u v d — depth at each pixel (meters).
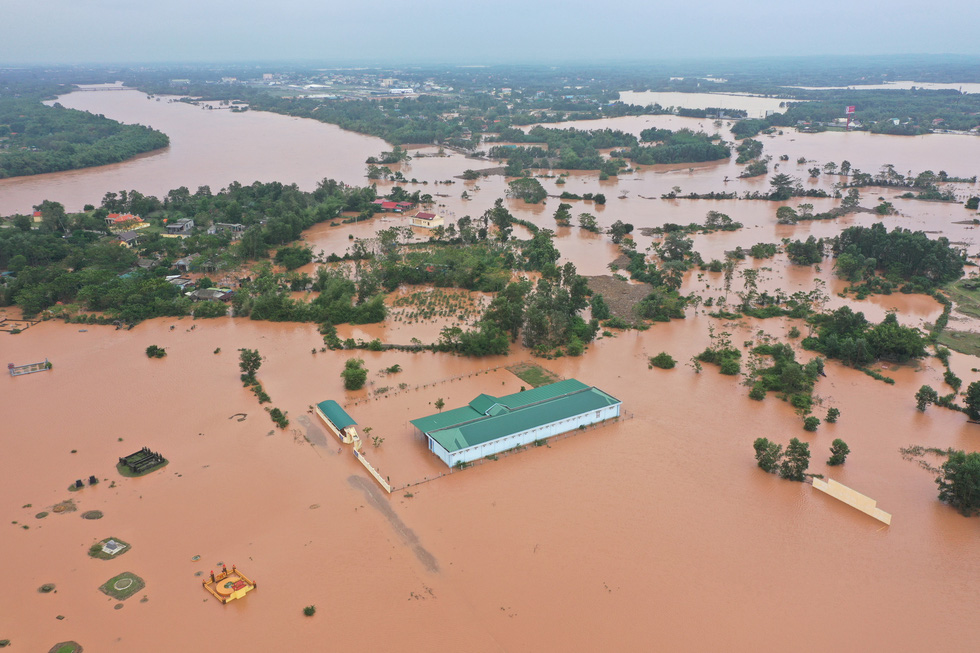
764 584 79.44
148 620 73.31
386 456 106.12
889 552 85.19
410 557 83.38
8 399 123.50
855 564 83.00
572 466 104.12
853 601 77.06
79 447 107.62
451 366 139.75
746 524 90.38
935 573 81.56
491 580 79.56
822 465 104.19
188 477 99.94
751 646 70.44
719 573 81.12
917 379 134.00
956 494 92.69
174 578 79.69
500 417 112.38
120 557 82.94
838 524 90.56
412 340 150.38
